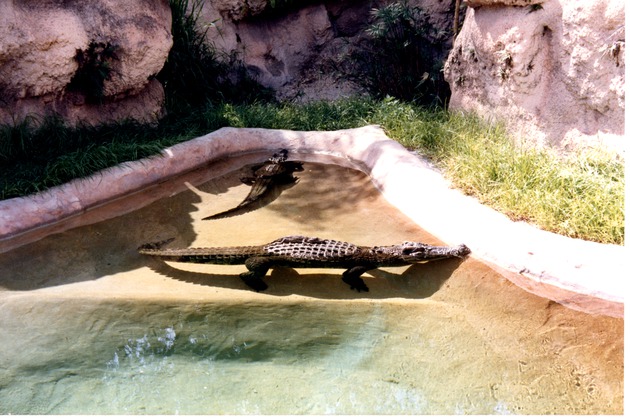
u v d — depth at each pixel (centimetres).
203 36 930
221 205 664
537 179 573
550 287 457
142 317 464
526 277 471
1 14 650
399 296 488
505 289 470
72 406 379
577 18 620
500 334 434
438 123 768
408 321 455
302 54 1049
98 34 730
